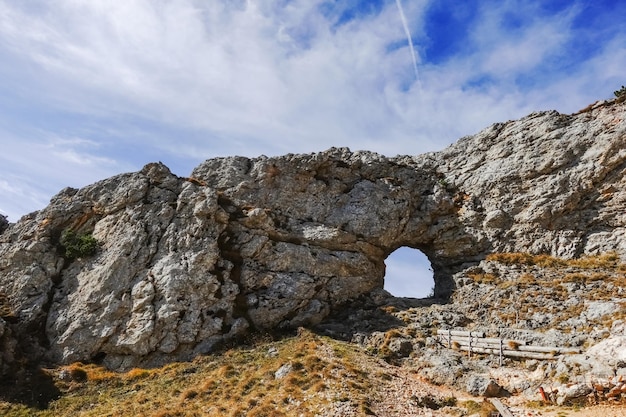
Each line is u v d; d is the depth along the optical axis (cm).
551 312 3525
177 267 4012
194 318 3816
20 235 4322
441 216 4956
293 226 4650
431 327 3769
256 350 3612
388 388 2814
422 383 3020
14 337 3575
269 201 4759
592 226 4366
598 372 2573
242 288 4172
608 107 4709
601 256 4144
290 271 4344
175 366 3534
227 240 4375
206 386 3025
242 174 4897
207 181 4866
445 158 5381
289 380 2866
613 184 4359
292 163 4931
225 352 3650
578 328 3244
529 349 3127
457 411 2525
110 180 4609
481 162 5094
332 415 2417
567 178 4522
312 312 4119
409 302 4388
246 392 2905
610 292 3556
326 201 4869
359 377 2891
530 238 4500
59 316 3828
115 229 4278
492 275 4300
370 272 4603
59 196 4591
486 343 3309
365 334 3784
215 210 4356
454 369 3073
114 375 3472
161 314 3772
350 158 5194
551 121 4866
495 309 3809
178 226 4288
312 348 3372
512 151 4938
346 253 4569
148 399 3014
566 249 4312
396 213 4822
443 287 4531
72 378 3384
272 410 2559
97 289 3912
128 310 3841
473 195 4944
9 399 3078
